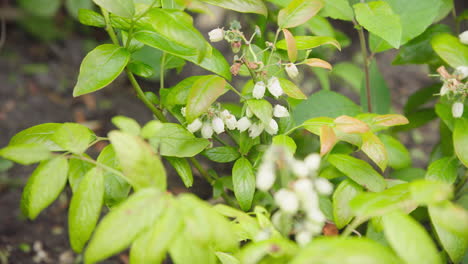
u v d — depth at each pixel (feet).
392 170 2.09
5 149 1.52
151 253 1.38
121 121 1.48
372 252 1.34
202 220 1.40
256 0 1.71
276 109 1.65
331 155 1.72
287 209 1.42
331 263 1.33
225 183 1.88
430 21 1.83
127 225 1.38
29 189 1.56
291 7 1.71
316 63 1.68
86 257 1.37
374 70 2.09
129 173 1.43
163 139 1.67
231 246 1.41
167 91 1.77
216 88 1.61
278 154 1.42
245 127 1.68
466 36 1.80
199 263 1.40
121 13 1.62
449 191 1.42
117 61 1.63
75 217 1.50
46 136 1.65
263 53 1.81
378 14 1.74
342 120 1.61
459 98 1.77
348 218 1.67
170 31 1.55
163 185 1.44
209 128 1.68
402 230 1.39
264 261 1.48
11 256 2.29
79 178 1.61
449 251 1.57
